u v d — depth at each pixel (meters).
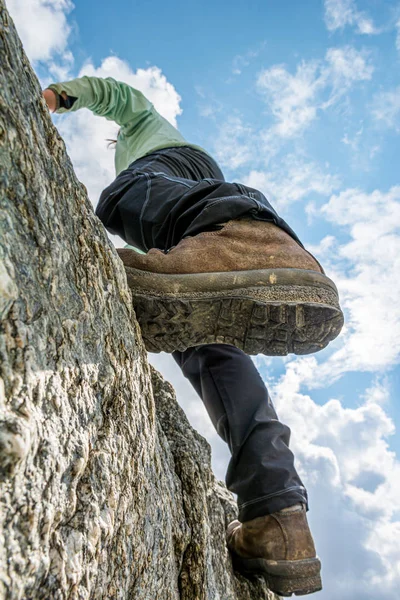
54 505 0.68
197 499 1.56
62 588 0.67
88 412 0.84
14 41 0.82
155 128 2.27
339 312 1.37
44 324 0.74
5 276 0.66
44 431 0.68
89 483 0.80
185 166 1.98
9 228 0.71
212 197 1.52
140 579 1.00
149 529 1.05
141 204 1.67
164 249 1.66
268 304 1.31
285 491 1.68
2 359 0.64
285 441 1.80
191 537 1.46
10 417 0.61
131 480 0.96
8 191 0.73
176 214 1.56
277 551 1.66
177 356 2.01
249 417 1.75
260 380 1.86
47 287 0.78
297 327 1.37
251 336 1.41
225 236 1.40
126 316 1.12
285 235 1.46
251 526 1.72
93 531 0.76
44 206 0.82
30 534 0.62
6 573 0.58
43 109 0.90
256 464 1.70
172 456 1.64
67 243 0.88
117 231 1.82
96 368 0.90
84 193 1.04
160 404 1.97
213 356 1.84
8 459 0.58
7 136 0.74
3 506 0.58
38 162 0.82
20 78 0.82
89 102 2.27
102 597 0.81
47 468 0.67
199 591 1.37
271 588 1.71
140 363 1.15
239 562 1.91
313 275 1.36
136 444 1.02
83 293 0.90
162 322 1.33
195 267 1.32
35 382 0.68
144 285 1.28
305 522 1.69
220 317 1.34
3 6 0.80
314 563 1.65
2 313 0.65
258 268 1.34
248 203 1.45
